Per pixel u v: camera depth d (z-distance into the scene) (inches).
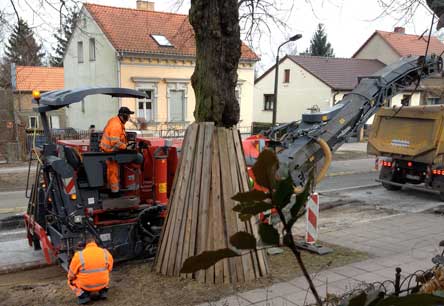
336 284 252.1
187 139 261.3
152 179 313.3
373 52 1473.9
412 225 407.5
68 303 230.7
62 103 270.1
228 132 256.1
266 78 1475.1
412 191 585.3
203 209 251.8
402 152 527.8
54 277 294.0
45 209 298.0
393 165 560.1
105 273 229.1
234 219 250.8
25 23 497.0
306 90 1337.4
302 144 358.3
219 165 252.5
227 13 261.6
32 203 328.5
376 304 55.4
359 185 636.7
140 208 304.5
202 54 267.4
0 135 868.6
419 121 515.8
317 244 327.6
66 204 270.5
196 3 262.2
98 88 285.4
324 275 267.1
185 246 256.5
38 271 307.4
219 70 266.8
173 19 1174.3
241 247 52.3
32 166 780.0
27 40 540.4
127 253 291.0
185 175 259.1
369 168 807.1
